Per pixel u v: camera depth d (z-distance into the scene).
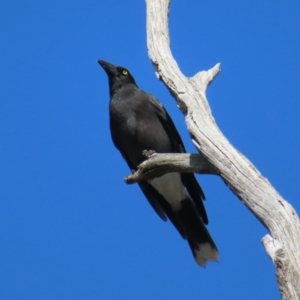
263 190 8.64
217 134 9.82
